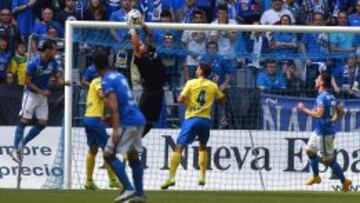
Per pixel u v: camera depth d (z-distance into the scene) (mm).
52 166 46312
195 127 41719
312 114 43219
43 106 45625
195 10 55125
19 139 45781
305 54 48438
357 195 40250
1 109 46781
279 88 47656
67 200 34250
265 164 46625
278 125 47188
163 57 47750
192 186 45719
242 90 47531
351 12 58594
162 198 36156
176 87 47344
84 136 46281
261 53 48438
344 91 47844
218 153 46312
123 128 30641
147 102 40906
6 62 51375
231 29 44344
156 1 56812
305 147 46875
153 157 45969
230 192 41531
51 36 52000
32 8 55625
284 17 56281
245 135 46781
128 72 46969
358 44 49000
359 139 47062
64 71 47094
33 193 38000
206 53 47969
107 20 55625
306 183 44781
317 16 56312
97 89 39500
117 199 31156
